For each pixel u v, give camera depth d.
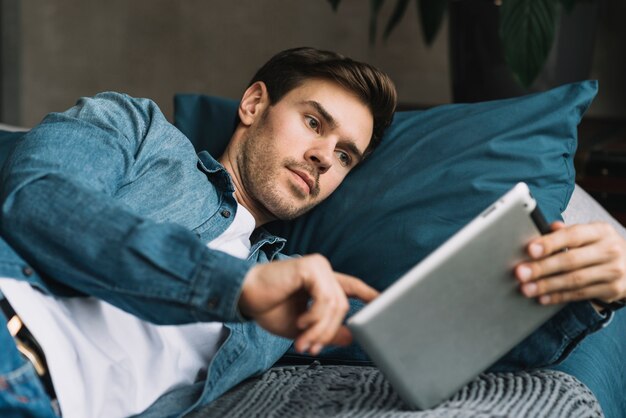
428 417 1.04
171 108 3.57
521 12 2.19
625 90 2.82
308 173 1.51
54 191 1.07
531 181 1.45
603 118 2.72
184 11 3.49
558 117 1.48
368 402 1.12
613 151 2.15
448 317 1.01
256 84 1.61
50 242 1.06
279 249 1.52
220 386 1.25
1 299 1.11
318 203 1.55
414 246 1.43
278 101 1.56
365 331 0.97
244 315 1.02
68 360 1.13
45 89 3.69
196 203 1.36
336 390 1.19
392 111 1.58
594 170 2.15
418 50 3.10
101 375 1.15
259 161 1.54
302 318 0.97
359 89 1.53
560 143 1.48
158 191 1.33
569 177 1.48
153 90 3.58
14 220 1.08
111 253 1.02
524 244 1.02
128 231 1.02
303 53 1.59
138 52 3.58
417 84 3.12
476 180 1.45
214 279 1.00
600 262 1.04
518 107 1.51
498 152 1.47
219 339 1.33
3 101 3.68
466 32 2.41
